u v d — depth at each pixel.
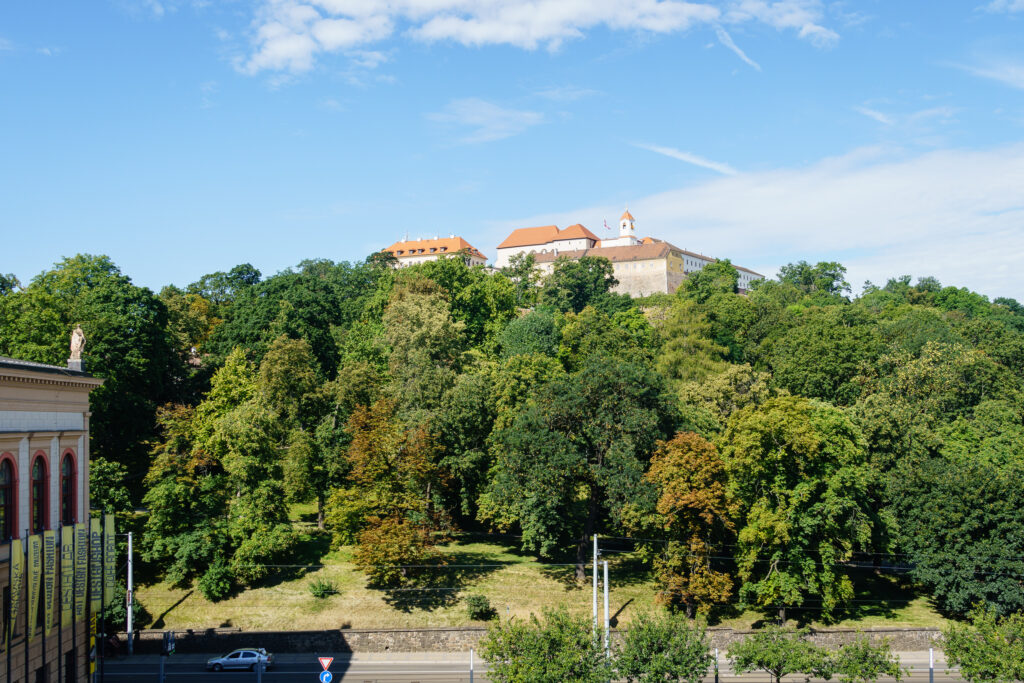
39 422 46.69
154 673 58.41
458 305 128.12
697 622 64.06
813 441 65.38
